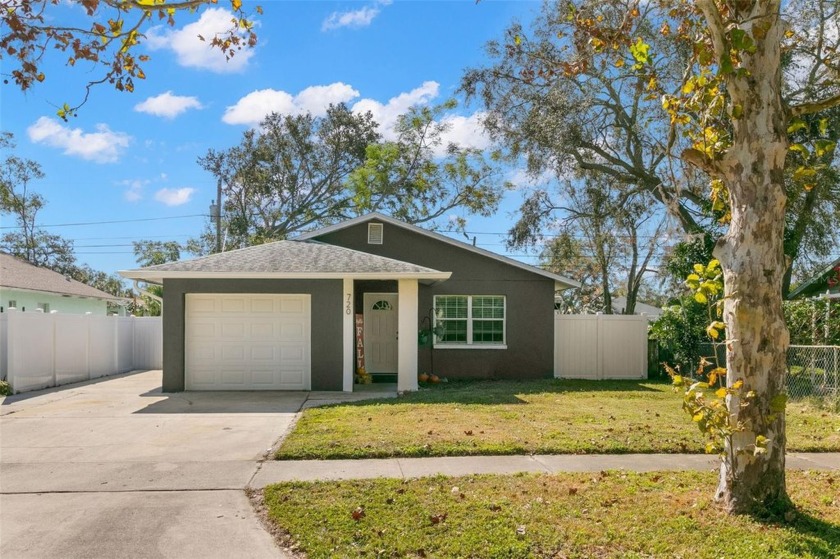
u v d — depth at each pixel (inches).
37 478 276.4
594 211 1022.4
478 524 213.2
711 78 250.5
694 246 665.6
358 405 471.2
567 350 729.0
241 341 570.6
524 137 868.0
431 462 299.9
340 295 571.5
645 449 321.7
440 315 709.9
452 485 259.0
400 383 581.0
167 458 310.8
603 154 900.6
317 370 568.1
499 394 539.8
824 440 347.9
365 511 227.1
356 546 198.5
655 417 417.4
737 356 218.4
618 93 824.9
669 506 230.4
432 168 1376.7
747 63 219.3
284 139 1424.7
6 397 529.7
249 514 231.8
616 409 454.0
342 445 325.1
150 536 210.8
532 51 730.2
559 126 827.4
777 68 221.6
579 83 787.4
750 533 202.7
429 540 201.0
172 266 566.9
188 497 250.1
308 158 1432.1
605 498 239.8
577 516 221.0
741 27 223.1
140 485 265.7
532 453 317.4
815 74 684.1
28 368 568.7
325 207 1459.2
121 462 303.4
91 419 420.2
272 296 573.9
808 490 251.6
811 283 784.9
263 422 407.5
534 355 707.4
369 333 710.5
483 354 704.4
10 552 197.9
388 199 1387.8
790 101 669.9
